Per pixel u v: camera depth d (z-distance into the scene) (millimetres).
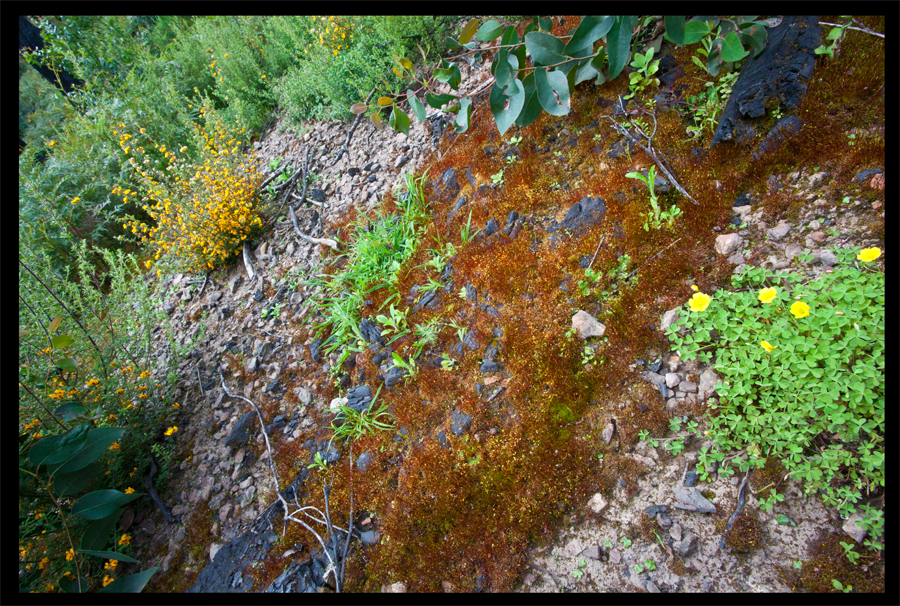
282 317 3729
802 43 2314
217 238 4230
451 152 3783
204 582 2348
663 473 1896
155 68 7043
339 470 2588
